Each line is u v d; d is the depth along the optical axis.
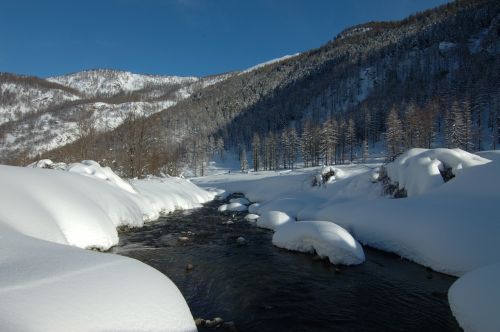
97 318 4.57
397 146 63.34
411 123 66.25
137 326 4.80
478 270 7.32
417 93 96.75
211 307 8.30
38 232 8.80
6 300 4.30
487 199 11.62
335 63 173.62
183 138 129.38
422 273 10.50
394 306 8.37
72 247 6.77
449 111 66.38
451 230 10.81
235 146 123.00
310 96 148.25
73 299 4.70
